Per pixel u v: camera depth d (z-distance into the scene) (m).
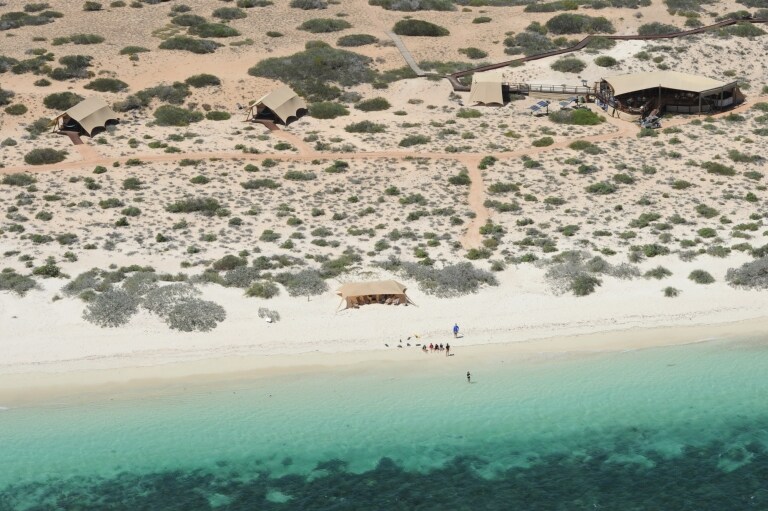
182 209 78.25
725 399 52.69
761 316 61.16
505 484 46.91
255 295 63.06
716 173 84.75
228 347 57.88
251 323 60.19
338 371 55.44
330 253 70.88
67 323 59.81
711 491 46.25
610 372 55.12
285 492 46.47
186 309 60.38
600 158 88.19
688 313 61.59
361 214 77.88
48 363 56.25
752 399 52.62
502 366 55.81
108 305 60.75
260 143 92.00
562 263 67.81
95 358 56.75
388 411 51.81
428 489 46.62
